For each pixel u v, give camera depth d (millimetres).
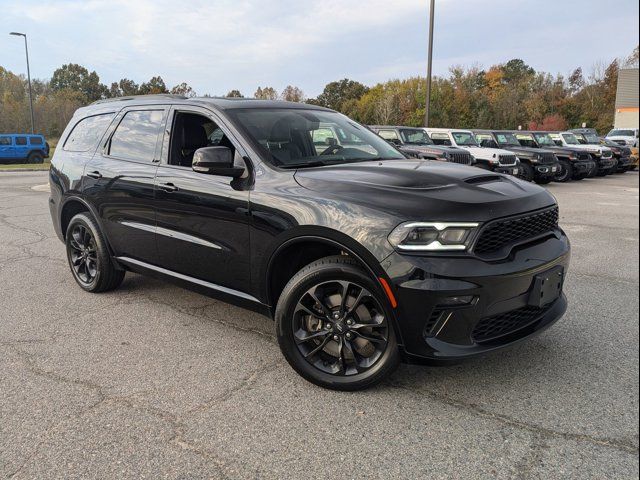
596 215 9828
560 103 54344
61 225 5199
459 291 2641
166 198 3883
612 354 3496
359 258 2822
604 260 6188
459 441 2570
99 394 3051
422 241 2697
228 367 3396
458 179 3139
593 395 2975
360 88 83375
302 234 3029
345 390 3043
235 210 3393
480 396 2984
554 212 3223
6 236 7797
